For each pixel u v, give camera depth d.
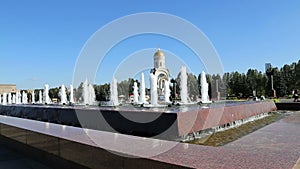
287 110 13.43
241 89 39.00
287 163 2.46
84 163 3.60
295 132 5.76
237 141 4.97
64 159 4.11
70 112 8.05
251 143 4.68
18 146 5.75
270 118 9.82
